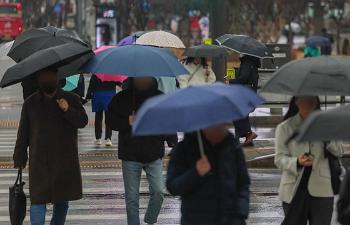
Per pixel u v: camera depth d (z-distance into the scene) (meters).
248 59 35.19
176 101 11.68
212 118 11.51
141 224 22.41
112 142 41.78
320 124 10.87
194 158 13.16
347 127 10.85
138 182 19.64
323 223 15.53
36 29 23.69
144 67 18.25
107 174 31.81
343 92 14.93
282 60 53.62
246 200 13.12
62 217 19.11
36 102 18.30
